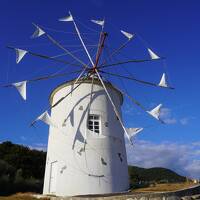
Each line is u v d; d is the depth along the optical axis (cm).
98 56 2339
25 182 3297
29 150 4378
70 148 2095
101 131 2148
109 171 2055
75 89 2244
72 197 1708
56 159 2136
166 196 1562
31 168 4038
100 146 2095
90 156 2059
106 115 2214
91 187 1994
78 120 2150
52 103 2458
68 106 2214
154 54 2284
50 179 2158
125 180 2139
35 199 1898
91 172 2025
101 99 2248
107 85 2323
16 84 2202
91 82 2277
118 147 2186
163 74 2295
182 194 1647
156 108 2169
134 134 2078
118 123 2281
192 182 2436
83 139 2091
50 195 1992
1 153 4147
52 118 2308
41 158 4297
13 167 3566
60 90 2330
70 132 2133
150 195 1544
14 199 1889
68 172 2039
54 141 2209
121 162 2158
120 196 1573
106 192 1995
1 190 2998
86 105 2195
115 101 2348
